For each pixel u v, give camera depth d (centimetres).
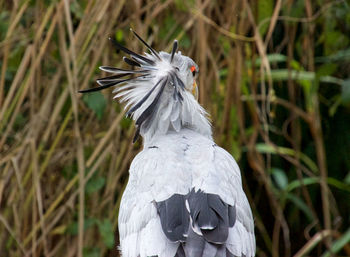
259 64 1205
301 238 1385
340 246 1127
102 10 1116
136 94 822
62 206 1133
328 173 1328
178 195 721
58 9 1112
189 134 812
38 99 1136
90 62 1127
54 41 1144
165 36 1144
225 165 762
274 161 1343
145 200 739
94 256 1137
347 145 1308
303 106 1339
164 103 812
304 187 1159
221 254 674
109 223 1112
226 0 1144
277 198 1219
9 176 1144
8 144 1173
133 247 727
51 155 1149
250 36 1205
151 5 1130
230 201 723
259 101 1323
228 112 1144
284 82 1332
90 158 1120
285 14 1166
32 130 1124
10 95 1130
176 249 682
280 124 1326
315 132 1163
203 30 1124
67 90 1116
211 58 1132
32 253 1122
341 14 1177
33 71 1121
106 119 1144
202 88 1125
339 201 1333
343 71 1236
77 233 1131
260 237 1396
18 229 1129
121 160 1136
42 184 1152
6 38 1138
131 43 1138
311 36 1177
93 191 1121
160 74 810
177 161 754
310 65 1176
